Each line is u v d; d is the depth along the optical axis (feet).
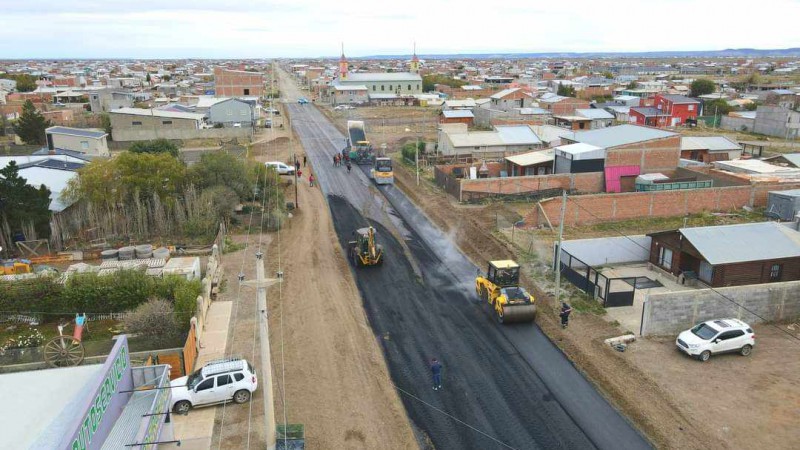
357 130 235.61
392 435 63.26
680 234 107.34
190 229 128.98
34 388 48.57
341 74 522.06
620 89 469.98
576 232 137.39
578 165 174.29
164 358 72.90
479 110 326.65
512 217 143.54
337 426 64.59
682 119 334.03
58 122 304.09
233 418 65.62
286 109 422.00
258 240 132.16
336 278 109.70
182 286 91.97
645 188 169.27
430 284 107.14
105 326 89.76
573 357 79.66
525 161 188.24
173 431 60.54
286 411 67.15
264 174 166.71
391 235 137.08
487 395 70.90
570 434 63.52
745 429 63.67
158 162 140.56
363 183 191.72
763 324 89.66
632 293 96.02
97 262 115.34
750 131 312.91
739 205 156.15
